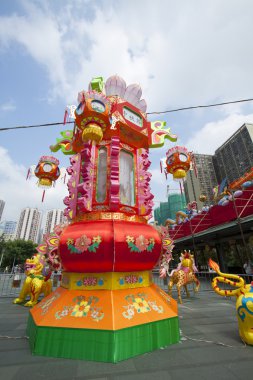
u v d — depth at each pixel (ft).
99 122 15.53
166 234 19.20
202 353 12.69
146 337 12.82
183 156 24.30
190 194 135.64
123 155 19.52
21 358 11.78
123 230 14.93
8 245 156.25
